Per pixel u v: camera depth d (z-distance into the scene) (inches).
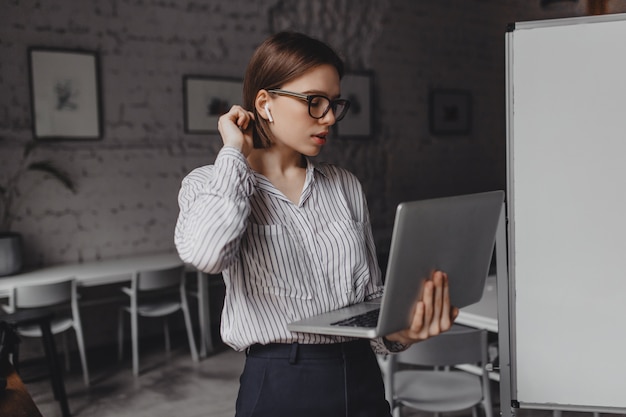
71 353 178.4
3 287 145.3
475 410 116.6
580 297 68.7
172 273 164.1
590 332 68.6
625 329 67.6
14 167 169.9
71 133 177.2
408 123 243.8
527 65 69.1
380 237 233.1
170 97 192.5
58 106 174.9
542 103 68.8
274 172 49.4
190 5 193.9
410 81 243.3
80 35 177.3
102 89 181.3
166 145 193.0
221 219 41.8
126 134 185.9
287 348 46.9
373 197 235.5
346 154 228.2
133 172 187.9
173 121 193.6
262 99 46.3
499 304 71.3
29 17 169.9
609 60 66.6
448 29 252.4
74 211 179.5
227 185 43.2
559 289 69.2
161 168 192.5
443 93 251.9
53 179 175.8
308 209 49.0
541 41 68.5
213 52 199.6
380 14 233.6
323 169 52.3
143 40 186.9
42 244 175.0
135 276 158.1
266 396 46.6
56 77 174.1
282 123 45.6
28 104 171.2
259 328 46.4
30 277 158.9
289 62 44.5
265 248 46.4
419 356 97.0
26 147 171.0
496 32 266.4
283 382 46.4
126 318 187.8
